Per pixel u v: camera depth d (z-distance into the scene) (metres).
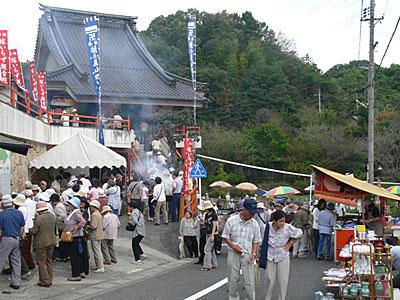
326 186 12.94
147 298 8.78
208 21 76.19
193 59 23.80
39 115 20.23
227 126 60.66
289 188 23.80
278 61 74.44
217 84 62.56
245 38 78.56
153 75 35.47
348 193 12.74
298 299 8.73
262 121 60.25
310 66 77.94
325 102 70.44
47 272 9.81
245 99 63.47
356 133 52.59
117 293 9.28
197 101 32.56
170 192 19.67
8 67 15.41
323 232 13.84
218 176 45.22
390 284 8.24
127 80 33.50
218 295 8.97
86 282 10.38
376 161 46.72
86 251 10.84
